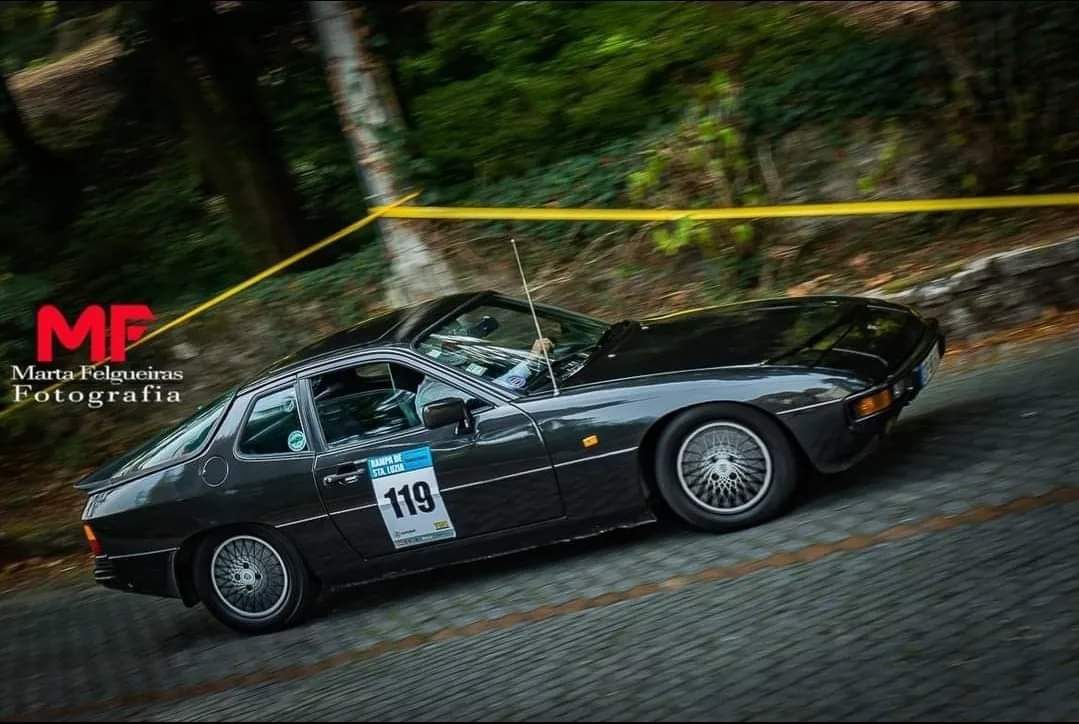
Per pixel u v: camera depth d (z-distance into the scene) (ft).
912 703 12.93
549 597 19.63
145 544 22.15
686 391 19.49
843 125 36.83
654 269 36.94
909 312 21.85
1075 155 33.81
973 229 33.94
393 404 21.20
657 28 42.65
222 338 39.99
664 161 36.78
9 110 48.62
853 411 18.99
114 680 20.74
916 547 17.28
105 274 45.37
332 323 39.34
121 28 43.45
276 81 48.62
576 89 41.60
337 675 18.45
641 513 20.21
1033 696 12.51
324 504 21.33
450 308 22.81
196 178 49.26
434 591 22.13
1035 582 15.17
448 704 15.80
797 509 20.06
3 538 31.73
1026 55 33.81
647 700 14.46
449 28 44.09
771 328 21.15
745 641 15.60
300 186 47.85
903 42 37.68
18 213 48.08
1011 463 19.58
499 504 20.58
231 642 21.97
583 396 20.08
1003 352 27.68
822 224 35.53
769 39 40.86
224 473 21.81
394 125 37.73
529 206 39.91
